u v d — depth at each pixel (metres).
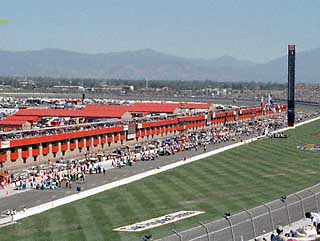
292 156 183.38
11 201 114.00
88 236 88.94
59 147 176.38
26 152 161.75
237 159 176.25
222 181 137.75
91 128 196.62
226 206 109.44
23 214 103.12
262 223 88.50
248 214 89.88
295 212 94.88
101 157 174.50
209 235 80.25
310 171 153.62
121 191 124.56
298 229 82.50
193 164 165.25
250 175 146.88
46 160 170.00
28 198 116.94
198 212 104.31
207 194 121.88
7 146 153.38
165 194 121.69
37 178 137.62
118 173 148.25
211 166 161.75
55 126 199.38
